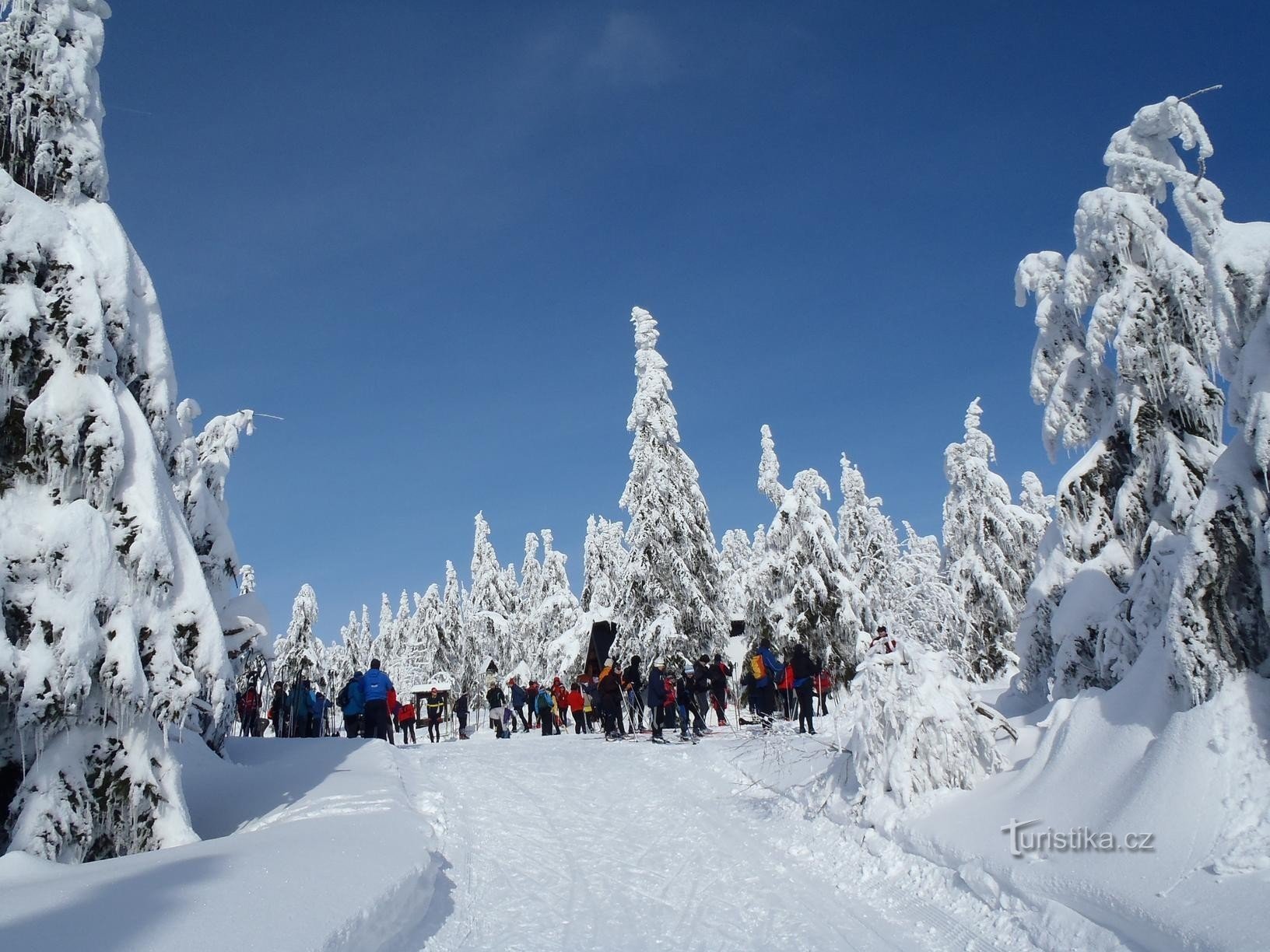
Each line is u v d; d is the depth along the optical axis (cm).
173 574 934
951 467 3175
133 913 541
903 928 692
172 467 1515
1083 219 1220
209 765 1327
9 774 876
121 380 1028
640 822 1155
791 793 1154
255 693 2355
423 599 5794
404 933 706
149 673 900
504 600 5712
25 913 531
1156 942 516
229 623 1648
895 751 918
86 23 1077
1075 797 723
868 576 3453
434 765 1592
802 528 2905
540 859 1000
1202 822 587
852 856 872
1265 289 712
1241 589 670
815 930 711
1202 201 897
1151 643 780
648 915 786
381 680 2017
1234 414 725
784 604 2838
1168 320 1140
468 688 5312
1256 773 596
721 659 2650
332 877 684
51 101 1025
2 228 898
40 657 817
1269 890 493
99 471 903
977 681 2852
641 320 3144
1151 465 1145
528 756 1686
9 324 876
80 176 1043
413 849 846
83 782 855
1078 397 1340
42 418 882
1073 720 805
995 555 3014
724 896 826
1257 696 641
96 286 948
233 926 538
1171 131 1170
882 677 950
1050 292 1396
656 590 2820
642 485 2962
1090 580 1157
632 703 2247
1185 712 667
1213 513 693
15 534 841
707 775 1407
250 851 739
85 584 854
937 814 839
